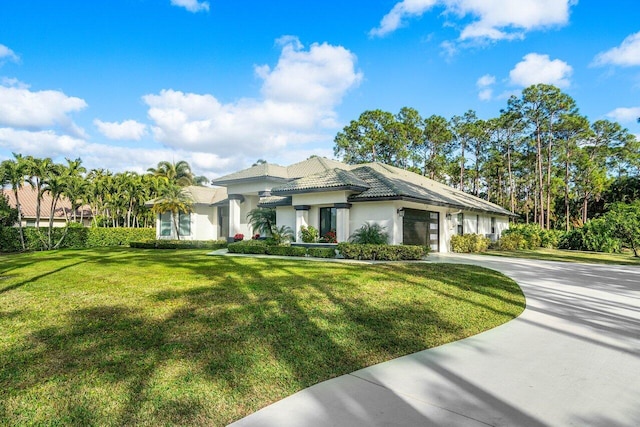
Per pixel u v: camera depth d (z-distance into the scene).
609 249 23.98
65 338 5.36
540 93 43.94
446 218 23.28
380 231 17.89
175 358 4.64
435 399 3.66
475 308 7.47
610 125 50.25
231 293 8.27
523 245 28.39
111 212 33.84
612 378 4.20
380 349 5.16
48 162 25.77
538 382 4.08
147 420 3.26
